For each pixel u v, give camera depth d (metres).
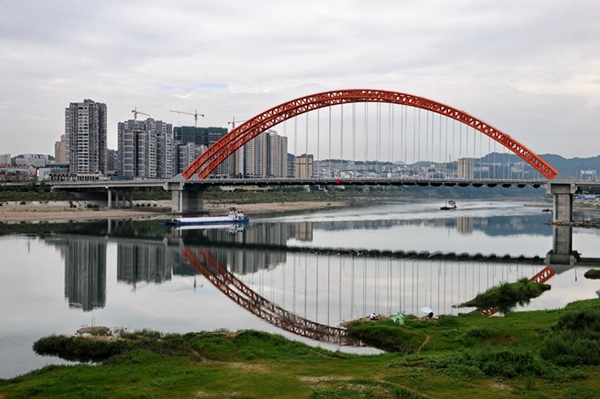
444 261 71.00
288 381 22.56
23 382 24.08
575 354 23.75
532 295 48.09
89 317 41.66
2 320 40.66
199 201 144.12
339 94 117.06
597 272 59.97
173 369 25.36
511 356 23.84
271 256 75.81
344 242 90.94
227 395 20.70
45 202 151.50
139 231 107.25
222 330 35.75
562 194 110.69
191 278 58.81
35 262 68.06
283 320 40.09
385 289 52.47
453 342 30.17
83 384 22.80
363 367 25.27
